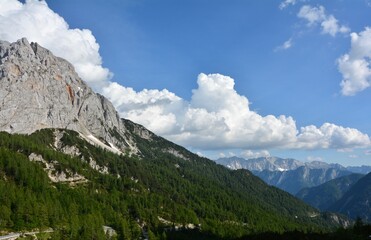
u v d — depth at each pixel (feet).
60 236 631.56
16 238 601.21
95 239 649.20
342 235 642.63
